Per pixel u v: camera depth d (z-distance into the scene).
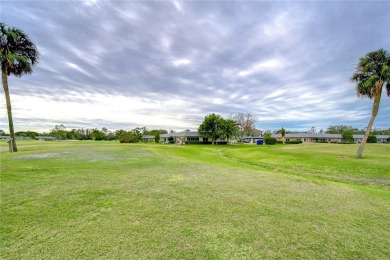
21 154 14.06
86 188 5.41
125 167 8.91
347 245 2.88
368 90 15.93
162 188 5.58
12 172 7.38
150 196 4.85
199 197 4.85
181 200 4.61
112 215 3.72
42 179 6.37
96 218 3.58
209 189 5.58
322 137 62.78
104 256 2.51
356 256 2.62
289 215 3.89
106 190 5.26
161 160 11.77
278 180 6.98
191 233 3.12
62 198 4.58
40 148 20.72
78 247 2.69
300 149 25.23
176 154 16.56
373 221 3.70
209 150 29.89
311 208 4.29
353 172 10.24
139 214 3.78
